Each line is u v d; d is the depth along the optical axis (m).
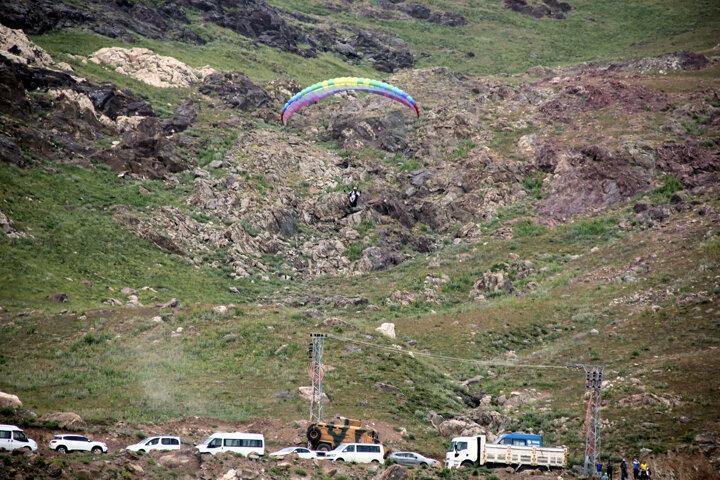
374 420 100.00
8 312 123.56
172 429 89.81
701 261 146.12
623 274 151.38
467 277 166.00
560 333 135.50
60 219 156.12
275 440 89.94
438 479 77.44
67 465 67.00
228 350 116.88
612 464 89.69
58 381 103.62
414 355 125.06
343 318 141.50
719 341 117.94
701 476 88.00
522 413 107.81
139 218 166.25
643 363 115.94
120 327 122.25
